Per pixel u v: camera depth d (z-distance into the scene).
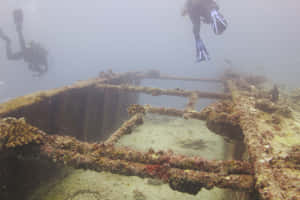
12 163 2.36
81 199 2.81
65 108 3.76
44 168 2.95
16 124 1.98
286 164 1.50
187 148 4.56
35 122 2.98
